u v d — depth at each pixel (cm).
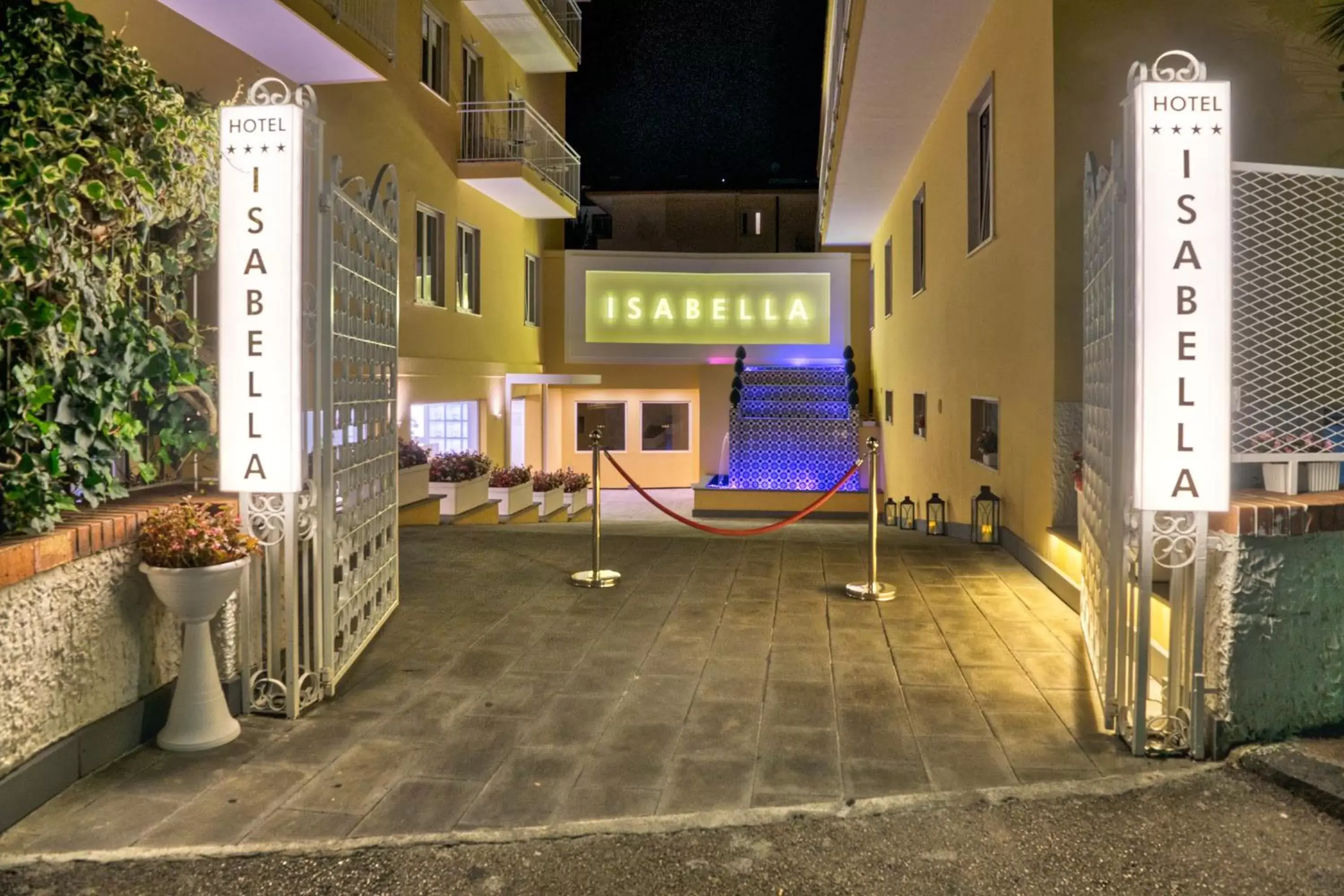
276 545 504
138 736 460
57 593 407
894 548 1005
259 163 471
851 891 339
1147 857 360
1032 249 852
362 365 608
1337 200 643
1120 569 468
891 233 1894
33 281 400
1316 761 417
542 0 1878
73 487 476
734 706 522
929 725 492
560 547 1008
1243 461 474
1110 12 773
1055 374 792
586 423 2667
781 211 3397
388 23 1253
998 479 1009
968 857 360
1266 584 441
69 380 422
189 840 370
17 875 346
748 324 2459
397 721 499
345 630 566
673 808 397
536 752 457
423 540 1055
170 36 951
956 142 1188
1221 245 424
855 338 2455
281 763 443
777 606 748
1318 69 779
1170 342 428
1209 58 778
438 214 1667
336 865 354
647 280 2445
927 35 1047
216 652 503
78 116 419
